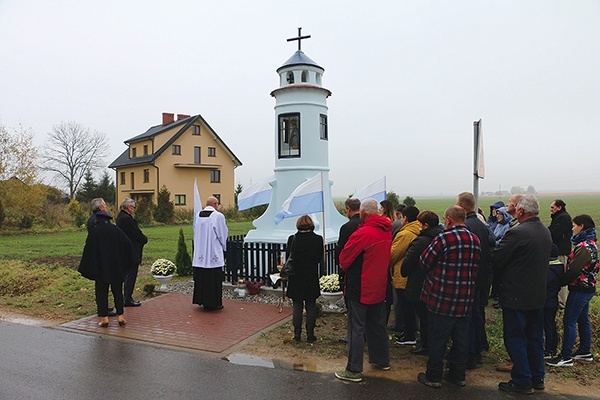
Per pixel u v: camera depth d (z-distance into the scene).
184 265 11.43
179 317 7.38
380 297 4.91
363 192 8.99
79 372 5.09
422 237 5.14
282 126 10.54
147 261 14.52
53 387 4.67
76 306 8.32
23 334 6.63
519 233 4.44
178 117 44.22
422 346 5.61
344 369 5.14
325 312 7.52
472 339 5.09
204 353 5.71
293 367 5.22
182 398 4.39
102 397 4.43
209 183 42.47
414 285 5.41
